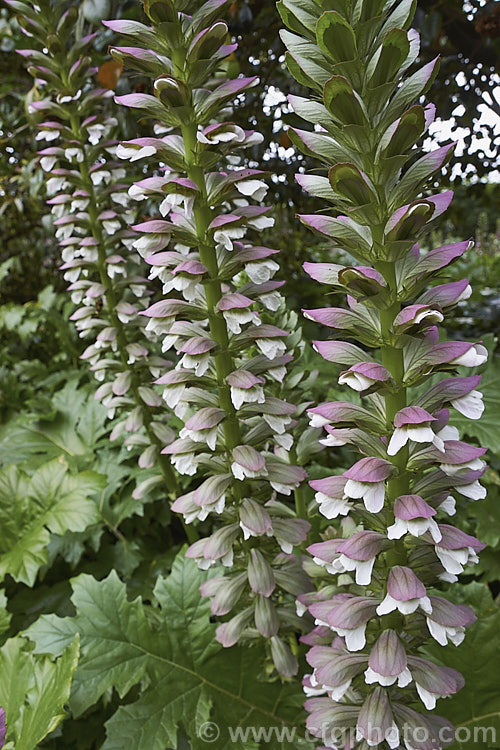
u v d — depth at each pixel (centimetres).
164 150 138
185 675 169
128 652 169
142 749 152
